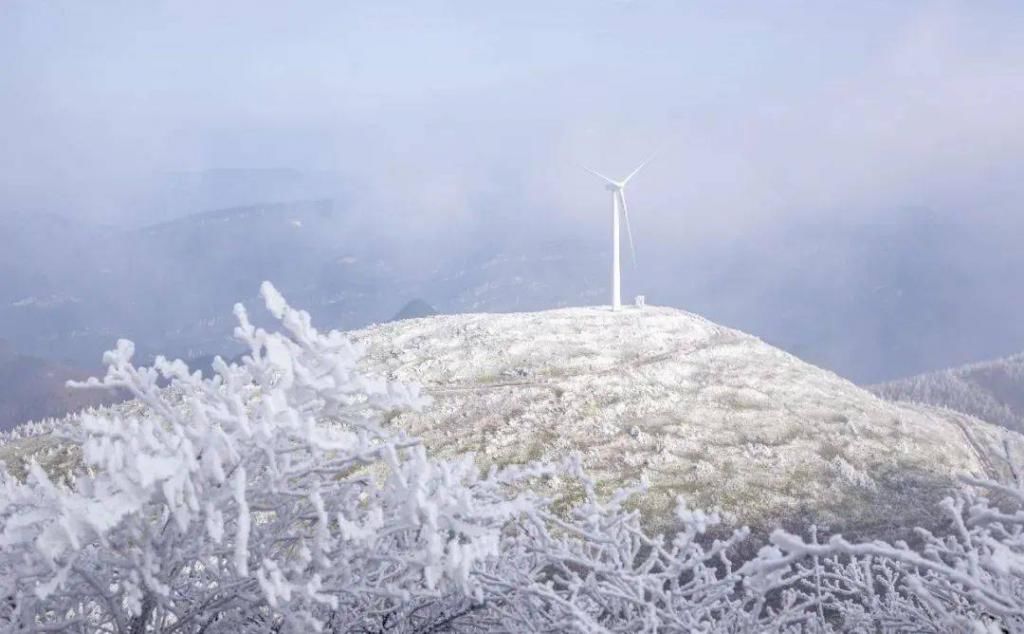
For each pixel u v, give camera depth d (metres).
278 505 3.85
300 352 3.88
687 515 5.27
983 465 37.44
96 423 3.35
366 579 4.02
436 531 3.47
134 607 3.33
